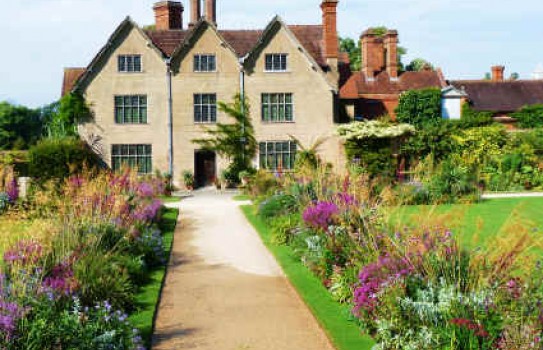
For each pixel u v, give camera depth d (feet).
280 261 50.55
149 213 64.44
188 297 40.52
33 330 25.30
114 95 119.34
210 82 120.26
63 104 117.80
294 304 38.52
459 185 85.51
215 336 32.55
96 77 118.83
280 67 121.19
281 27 120.88
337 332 31.94
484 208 78.33
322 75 120.88
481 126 122.52
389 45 146.61
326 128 121.49
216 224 73.20
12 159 112.47
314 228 49.26
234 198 103.30
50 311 27.25
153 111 119.85
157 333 33.22
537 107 147.02
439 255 30.96
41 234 37.32
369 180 87.45
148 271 47.67
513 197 92.38
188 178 119.65
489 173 107.86
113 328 28.94
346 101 129.80
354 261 37.86
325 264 42.04
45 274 32.86
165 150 120.37
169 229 69.05
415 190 82.48
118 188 59.82
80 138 118.32
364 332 31.76
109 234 45.42
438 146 111.45
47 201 56.95
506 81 159.22
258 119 121.08
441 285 29.17
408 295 29.60
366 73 145.79
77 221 42.57
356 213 44.98
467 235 56.75
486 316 25.58
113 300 35.19
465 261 30.55
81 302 32.60
